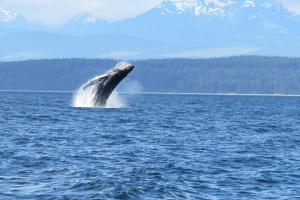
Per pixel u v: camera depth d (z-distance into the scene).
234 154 123.69
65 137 146.25
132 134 156.50
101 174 98.00
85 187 89.00
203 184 93.56
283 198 86.69
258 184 94.62
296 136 164.50
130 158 114.56
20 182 91.88
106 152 121.56
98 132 158.75
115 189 87.81
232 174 101.62
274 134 169.00
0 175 96.44
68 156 115.25
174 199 84.56
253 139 153.38
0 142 134.12
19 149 123.19
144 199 84.25
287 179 98.50
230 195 87.69
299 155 124.69
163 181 94.00
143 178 95.56
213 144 139.62
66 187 89.06
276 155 123.69
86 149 125.38
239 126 194.00
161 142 140.38
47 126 174.50
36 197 83.75
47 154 117.06
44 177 95.50
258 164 111.81
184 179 96.38
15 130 162.00
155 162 110.88
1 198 83.06
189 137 153.62
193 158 116.75
